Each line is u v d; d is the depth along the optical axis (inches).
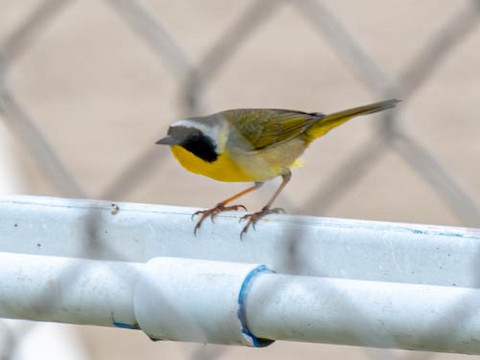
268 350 479.8
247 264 173.6
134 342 486.9
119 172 658.2
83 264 180.5
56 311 182.4
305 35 838.5
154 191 616.1
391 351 183.2
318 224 191.5
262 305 166.4
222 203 334.3
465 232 183.5
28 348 389.7
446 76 746.8
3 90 212.1
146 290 174.1
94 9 911.7
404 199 602.5
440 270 183.8
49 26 877.8
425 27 804.0
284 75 774.5
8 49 224.5
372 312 159.0
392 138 180.4
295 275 171.8
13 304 184.4
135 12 200.1
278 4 195.2
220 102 733.3
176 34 834.8
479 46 767.1
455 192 175.3
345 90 744.3
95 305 179.3
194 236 199.8
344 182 216.7
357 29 813.9
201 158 317.7
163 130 721.0
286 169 341.7
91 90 781.3
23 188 551.8
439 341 156.6
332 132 676.1
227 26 845.2
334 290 161.6
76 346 443.8
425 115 706.2
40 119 730.8
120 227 203.3
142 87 781.3
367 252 187.2
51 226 205.9
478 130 684.7
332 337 163.6
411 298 156.9
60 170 209.9
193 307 171.2
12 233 209.3
